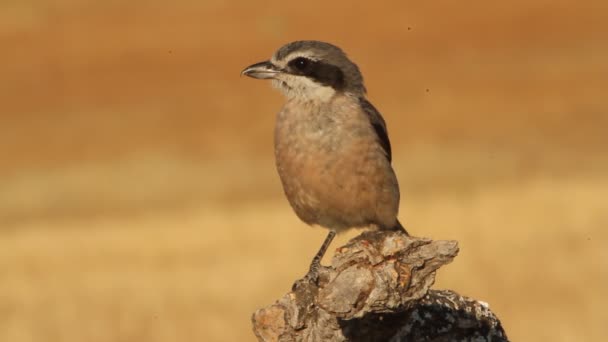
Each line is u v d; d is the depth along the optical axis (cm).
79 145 6738
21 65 8519
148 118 7231
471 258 3344
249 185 5894
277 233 4122
